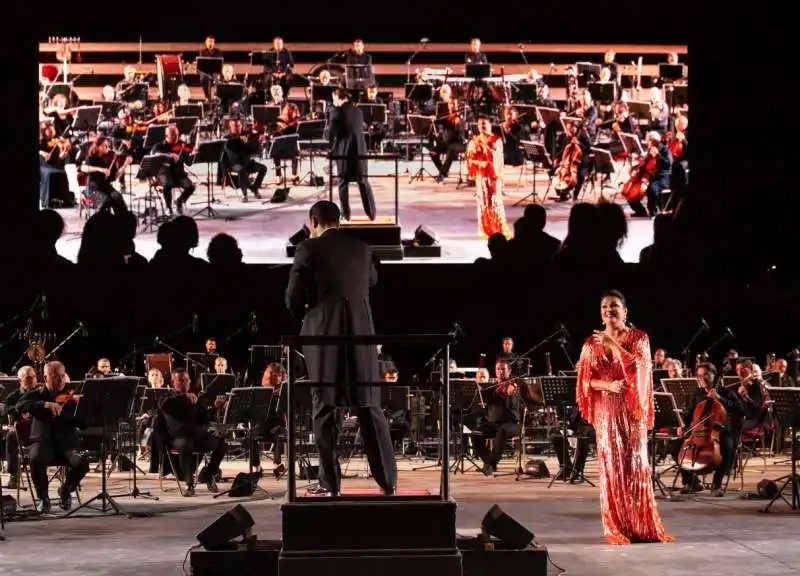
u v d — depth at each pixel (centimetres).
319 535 771
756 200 2158
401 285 2130
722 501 1310
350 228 2070
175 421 1412
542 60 2184
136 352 1864
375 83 2178
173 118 2108
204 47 2167
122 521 1179
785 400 1222
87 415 1235
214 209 2139
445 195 2162
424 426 1881
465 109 2158
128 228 2131
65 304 2130
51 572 905
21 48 2112
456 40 2181
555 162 2153
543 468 1586
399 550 771
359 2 2175
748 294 2152
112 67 2150
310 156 2102
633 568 905
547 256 2156
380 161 2159
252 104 2150
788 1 2123
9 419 1400
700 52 2153
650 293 2158
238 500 1348
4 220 2122
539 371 2145
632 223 2159
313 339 774
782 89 2145
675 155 2161
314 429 818
